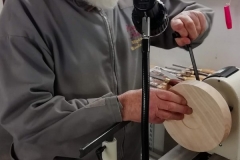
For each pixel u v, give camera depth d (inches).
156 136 48.6
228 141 25.4
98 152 22.4
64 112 25.6
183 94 24.3
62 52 29.5
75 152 29.1
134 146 38.3
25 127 25.9
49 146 28.8
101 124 25.0
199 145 25.0
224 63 48.5
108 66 32.5
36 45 27.4
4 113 26.3
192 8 37.7
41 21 28.1
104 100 25.1
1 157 37.0
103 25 31.7
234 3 43.8
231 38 46.2
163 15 24.4
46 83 27.2
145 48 19.9
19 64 26.2
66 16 29.3
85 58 30.3
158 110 23.9
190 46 30.8
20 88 25.8
